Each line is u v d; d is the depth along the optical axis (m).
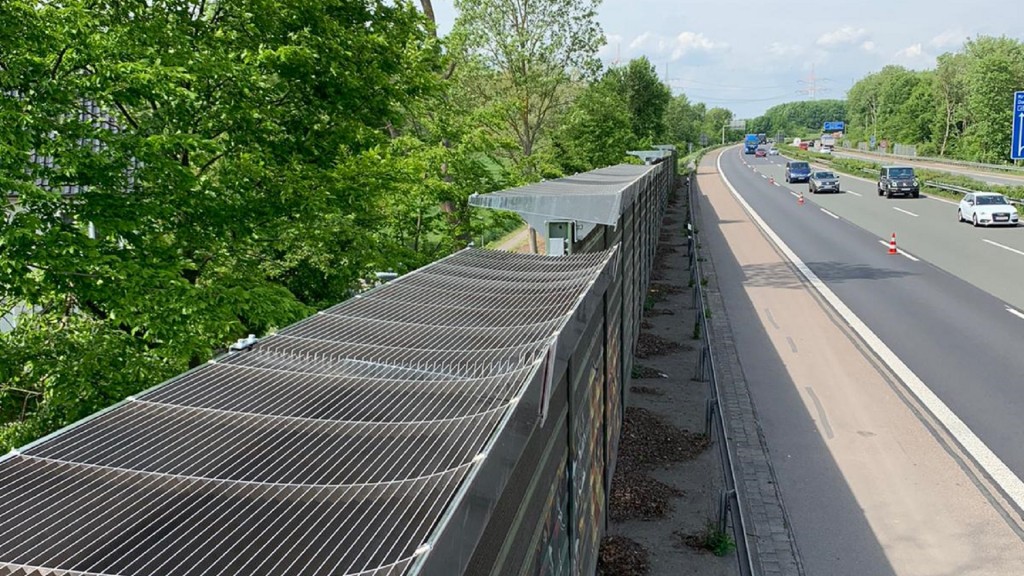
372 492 2.72
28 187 6.82
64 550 2.37
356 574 2.14
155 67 8.01
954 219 35.31
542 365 3.90
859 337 16.03
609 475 8.26
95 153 7.89
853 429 11.09
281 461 3.04
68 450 3.12
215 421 3.44
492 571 2.93
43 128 7.60
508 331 4.99
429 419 3.45
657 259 26.86
